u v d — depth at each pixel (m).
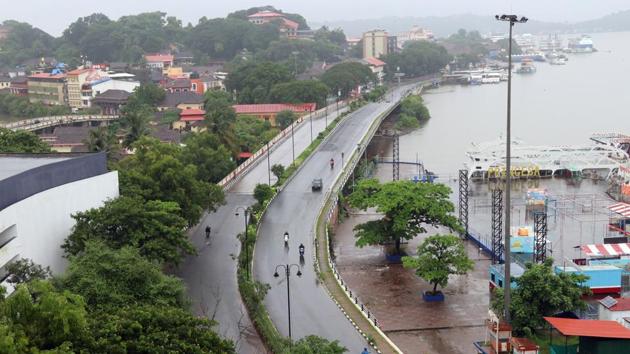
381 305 100.81
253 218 128.00
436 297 102.31
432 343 87.94
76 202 96.00
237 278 102.00
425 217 122.44
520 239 122.94
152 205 97.38
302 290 100.38
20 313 55.69
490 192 172.12
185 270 105.94
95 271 75.12
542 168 186.00
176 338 61.81
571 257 119.56
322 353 69.38
